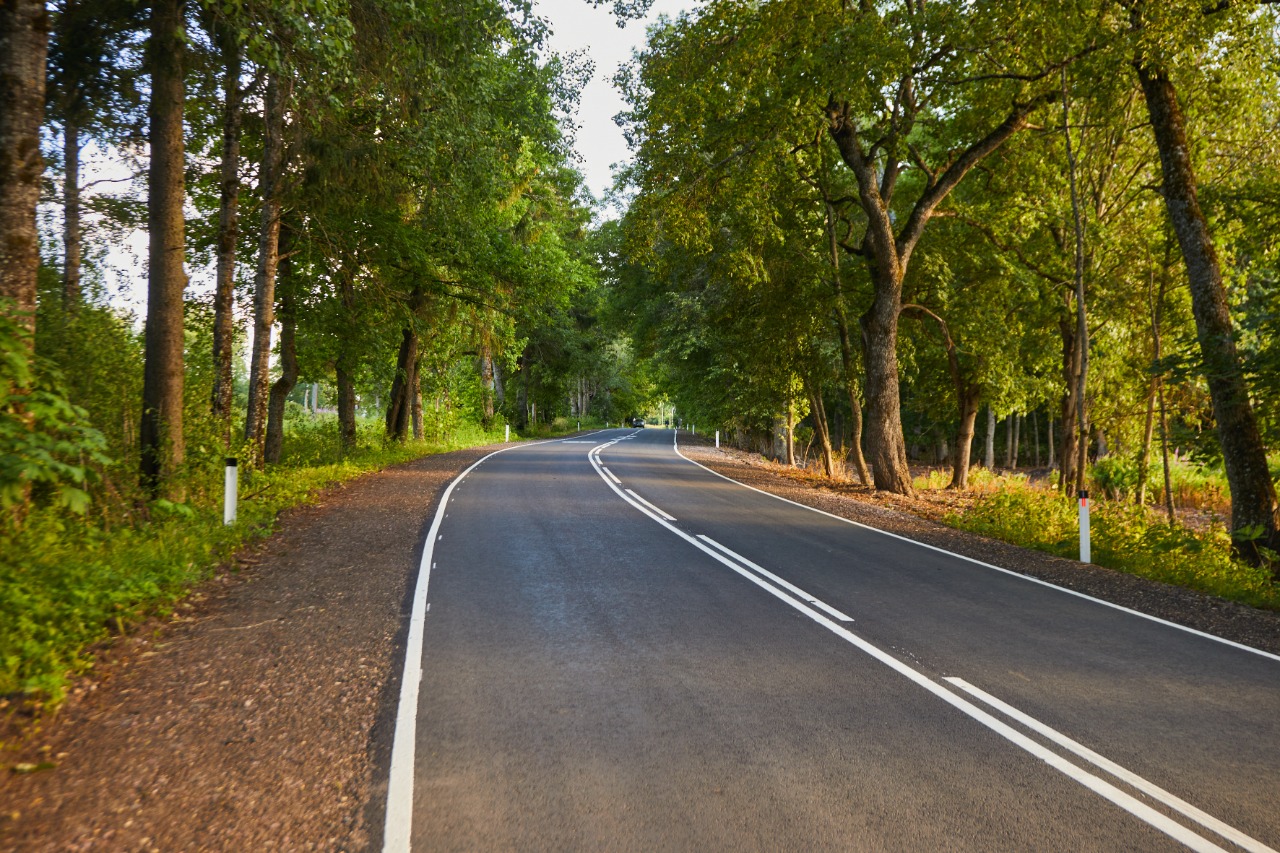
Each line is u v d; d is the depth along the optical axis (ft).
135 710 15.19
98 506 29.09
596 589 25.82
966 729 15.01
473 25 44.37
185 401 38.04
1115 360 76.89
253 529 33.83
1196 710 16.24
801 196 70.95
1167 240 60.95
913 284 75.61
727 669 18.25
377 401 127.75
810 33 49.62
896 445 66.85
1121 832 11.31
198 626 20.76
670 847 10.73
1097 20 42.50
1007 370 80.38
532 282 75.56
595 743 14.08
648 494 54.13
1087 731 15.01
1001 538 43.27
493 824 11.25
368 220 59.21
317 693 16.31
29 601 18.30
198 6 34.04
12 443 19.20
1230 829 11.44
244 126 51.93
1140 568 35.14
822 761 13.51
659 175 59.88
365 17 39.32
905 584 28.14
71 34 33.53
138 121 40.11
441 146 47.14
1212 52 48.65
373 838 10.84
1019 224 71.41
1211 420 68.08
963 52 48.21
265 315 50.60
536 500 48.85
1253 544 39.91
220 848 10.60
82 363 32.01
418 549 32.01
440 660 18.47
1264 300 48.44
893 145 63.67
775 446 128.36
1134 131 65.82
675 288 98.27
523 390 170.91
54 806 11.50
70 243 40.27
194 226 55.88
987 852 10.71
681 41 55.62
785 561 31.60
